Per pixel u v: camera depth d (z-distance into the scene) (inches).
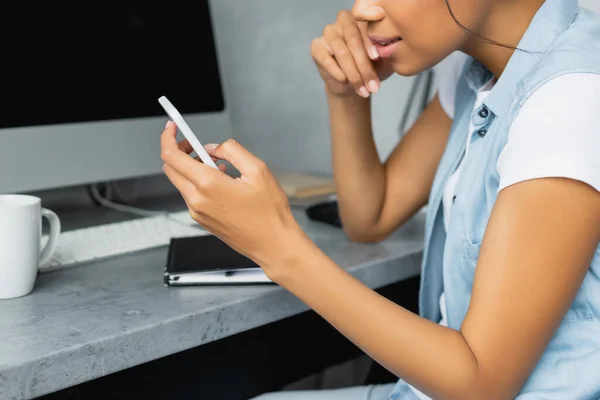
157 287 32.2
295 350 46.1
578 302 27.6
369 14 28.9
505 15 30.0
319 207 45.4
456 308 31.9
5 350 24.7
